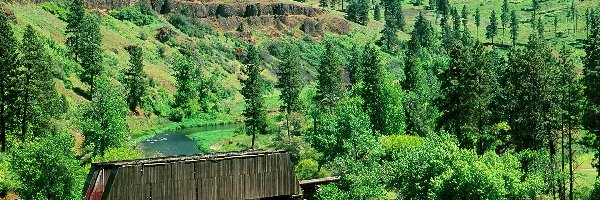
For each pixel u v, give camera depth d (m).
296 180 37.59
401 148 55.25
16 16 103.25
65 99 78.75
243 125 104.75
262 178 36.62
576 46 183.12
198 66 124.94
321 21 180.62
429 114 69.44
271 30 170.88
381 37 181.38
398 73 158.38
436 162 32.75
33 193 37.66
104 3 144.38
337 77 88.62
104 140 54.28
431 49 175.25
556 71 46.56
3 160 53.31
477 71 49.31
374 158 47.41
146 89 106.50
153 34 140.88
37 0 120.94
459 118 50.44
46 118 64.88
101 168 34.03
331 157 51.38
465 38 181.62
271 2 179.50
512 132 48.84
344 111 51.50
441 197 31.19
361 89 83.44
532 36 52.56
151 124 103.12
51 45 99.94
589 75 43.41
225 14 169.00
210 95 121.75
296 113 82.69
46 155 37.78
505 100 50.03
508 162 33.78
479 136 49.41
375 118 70.69
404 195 35.41
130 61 105.38
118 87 103.19
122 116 57.94
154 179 33.91
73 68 99.50
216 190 35.31
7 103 63.12
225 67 142.62
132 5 152.38
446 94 51.22
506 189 31.83
